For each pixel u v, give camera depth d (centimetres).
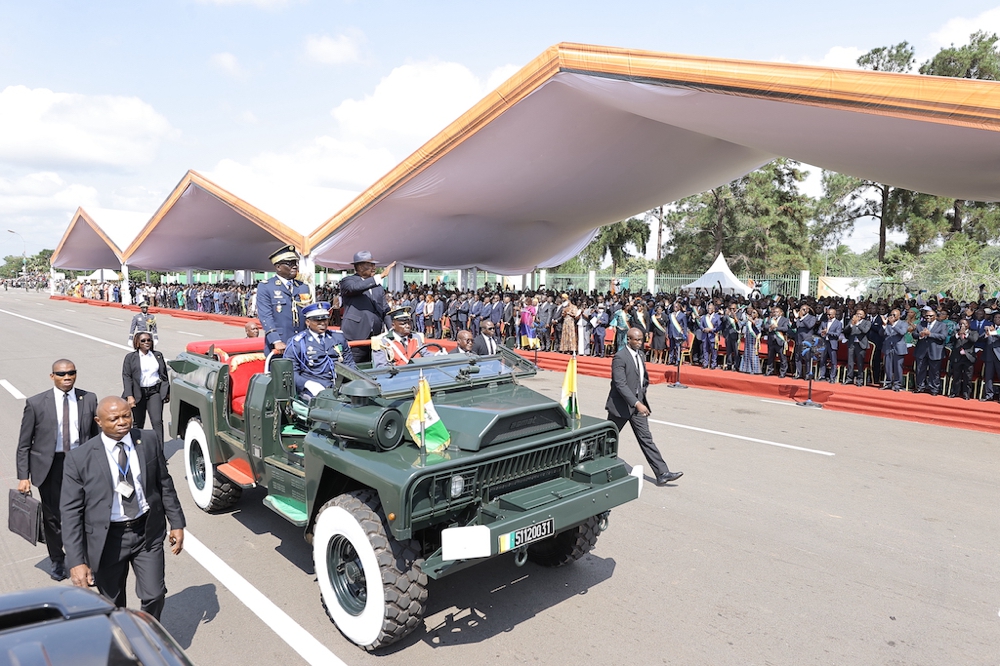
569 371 486
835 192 3250
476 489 408
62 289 6569
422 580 400
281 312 655
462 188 1998
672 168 1986
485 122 1551
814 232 3831
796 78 982
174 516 395
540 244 2928
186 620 455
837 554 562
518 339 2080
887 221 3156
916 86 877
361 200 2072
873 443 940
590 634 434
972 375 1162
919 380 1227
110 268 6138
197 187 2847
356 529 404
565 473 463
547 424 457
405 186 1927
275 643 425
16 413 1103
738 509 669
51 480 494
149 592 378
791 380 1368
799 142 1248
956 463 839
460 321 2291
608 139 1691
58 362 492
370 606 400
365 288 684
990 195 1503
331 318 731
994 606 475
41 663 226
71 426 495
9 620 253
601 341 1802
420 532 436
